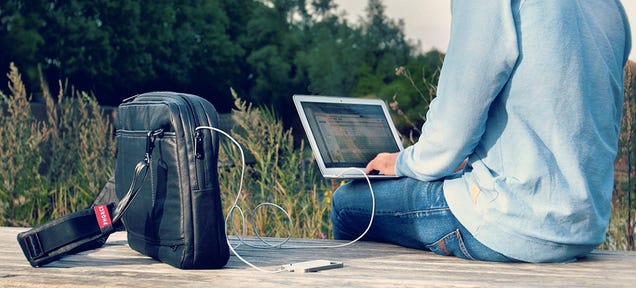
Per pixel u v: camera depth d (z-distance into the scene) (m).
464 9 2.04
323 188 4.93
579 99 2.02
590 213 2.07
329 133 2.73
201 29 38.62
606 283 1.90
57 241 2.16
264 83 40.94
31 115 5.66
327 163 2.66
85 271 2.09
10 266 2.19
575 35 2.03
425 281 1.91
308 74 41.19
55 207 5.38
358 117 2.86
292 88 41.28
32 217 5.31
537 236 2.08
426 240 2.38
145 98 2.20
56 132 5.88
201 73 39.53
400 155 2.41
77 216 2.17
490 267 2.14
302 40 41.66
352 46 40.78
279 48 41.28
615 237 4.16
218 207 2.08
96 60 29.33
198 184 2.04
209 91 40.31
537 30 2.00
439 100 2.14
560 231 2.08
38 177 5.34
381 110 2.96
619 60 2.19
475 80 2.02
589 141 2.05
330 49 40.88
